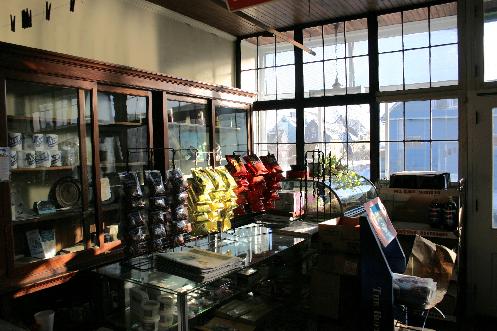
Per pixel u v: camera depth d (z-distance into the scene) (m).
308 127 4.49
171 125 3.38
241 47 4.90
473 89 3.74
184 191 2.56
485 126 3.73
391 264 2.48
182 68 4.14
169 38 3.97
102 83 2.65
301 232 2.76
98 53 3.29
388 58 4.10
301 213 3.46
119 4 3.47
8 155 2.12
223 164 4.06
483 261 3.78
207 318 2.29
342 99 4.25
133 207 2.19
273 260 2.52
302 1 3.73
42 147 2.50
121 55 3.49
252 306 2.42
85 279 2.52
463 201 3.75
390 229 2.45
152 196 2.30
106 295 2.13
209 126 3.71
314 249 2.72
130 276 2.01
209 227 2.94
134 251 2.20
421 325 2.54
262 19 4.24
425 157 3.99
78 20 3.12
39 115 2.49
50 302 2.51
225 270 2.01
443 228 3.34
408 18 4.09
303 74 4.50
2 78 2.08
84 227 2.55
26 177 2.45
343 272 2.33
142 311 1.96
